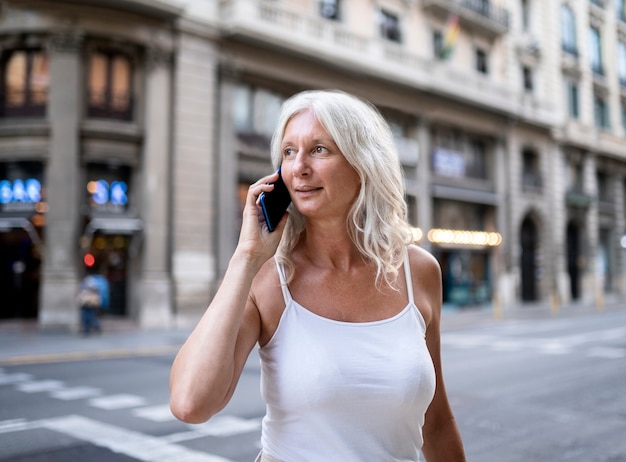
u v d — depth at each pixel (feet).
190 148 54.60
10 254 55.88
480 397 23.79
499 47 89.56
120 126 52.06
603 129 110.42
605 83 112.27
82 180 51.19
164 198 53.42
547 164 96.68
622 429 18.97
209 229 55.47
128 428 18.85
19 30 50.29
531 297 93.76
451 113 80.43
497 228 86.84
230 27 55.98
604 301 102.63
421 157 76.28
